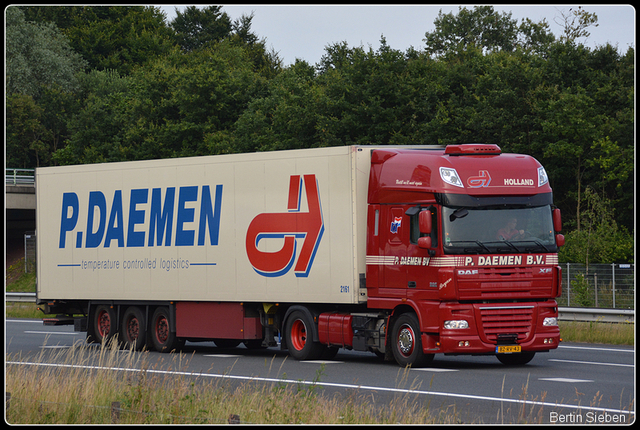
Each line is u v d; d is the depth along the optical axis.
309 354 30.80
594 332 38.78
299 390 17.91
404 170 27.97
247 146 94.00
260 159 31.94
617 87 77.44
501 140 75.19
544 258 27.45
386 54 85.44
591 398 20.94
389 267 28.19
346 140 80.62
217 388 20.47
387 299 28.25
